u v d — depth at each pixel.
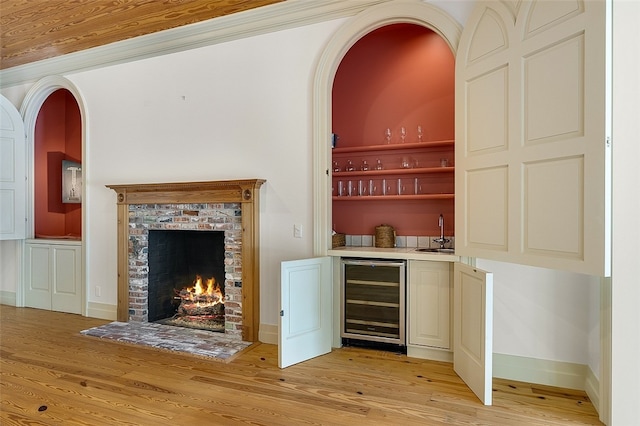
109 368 2.99
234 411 2.33
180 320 4.28
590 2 2.00
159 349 3.39
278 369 2.98
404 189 3.93
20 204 4.83
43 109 5.22
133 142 4.29
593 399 2.42
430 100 3.87
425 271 3.15
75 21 3.76
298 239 3.54
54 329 3.98
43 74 4.80
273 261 3.63
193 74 3.98
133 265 4.23
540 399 2.50
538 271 2.74
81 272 4.57
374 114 4.08
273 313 3.62
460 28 2.98
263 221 3.67
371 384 2.71
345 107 4.20
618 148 2.05
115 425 2.18
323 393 2.57
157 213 4.12
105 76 4.41
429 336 3.15
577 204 2.08
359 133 4.14
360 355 3.29
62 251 4.69
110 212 4.43
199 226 3.90
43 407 2.38
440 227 3.69
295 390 2.61
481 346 2.48
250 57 3.72
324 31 3.43
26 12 3.58
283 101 3.60
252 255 3.61
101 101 4.45
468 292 2.71
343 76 4.20
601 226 1.96
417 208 3.88
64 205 5.45
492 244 2.63
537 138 2.30
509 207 2.48
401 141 3.96
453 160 3.77
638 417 2.07
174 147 4.08
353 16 3.31
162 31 3.96
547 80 2.23
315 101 3.45
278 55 3.61
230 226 3.76
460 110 2.91
